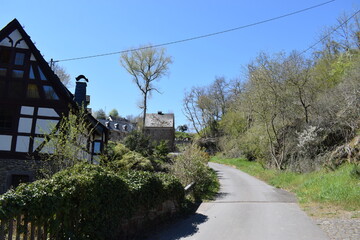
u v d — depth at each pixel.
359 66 19.91
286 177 19.97
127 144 30.14
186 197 12.88
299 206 11.84
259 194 15.75
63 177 5.89
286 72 24.58
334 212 10.11
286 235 7.77
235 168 35.31
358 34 27.80
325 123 20.72
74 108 17.12
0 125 16.61
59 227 5.43
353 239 7.00
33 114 16.84
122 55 43.56
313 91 24.58
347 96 18.78
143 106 44.66
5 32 17.23
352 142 17.12
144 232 8.20
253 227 8.75
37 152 16.31
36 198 4.91
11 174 16.02
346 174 14.21
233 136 46.75
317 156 19.86
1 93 16.88
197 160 16.75
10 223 4.54
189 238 7.72
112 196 6.72
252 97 26.58
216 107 63.59
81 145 12.70
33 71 17.23
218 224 9.26
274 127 27.00
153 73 44.41
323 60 28.67
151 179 8.78
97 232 6.22
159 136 66.12
